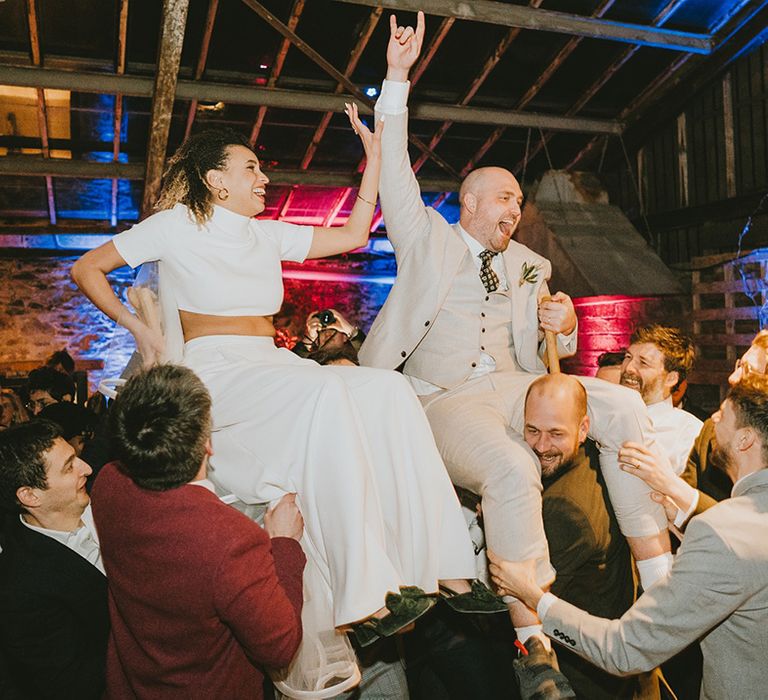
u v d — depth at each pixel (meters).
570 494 2.28
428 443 2.00
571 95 8.67
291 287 10.88
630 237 8.38
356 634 1.72
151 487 1.69
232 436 1.96
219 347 2.04
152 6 6.48
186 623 1.65
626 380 2.97
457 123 8.65
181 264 2.02
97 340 9.84
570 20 7.24
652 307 7.60
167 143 8.17
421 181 9.33
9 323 9.64
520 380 2.39
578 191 8.77
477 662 2.20
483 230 2.40
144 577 1.66
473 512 2.44
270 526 1.85
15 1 6.19
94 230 9.52
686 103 8.92
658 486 2.18
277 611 1.65
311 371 1.92
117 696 1.79
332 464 1.81
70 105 7.40
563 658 2.33
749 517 1.85
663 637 1.82
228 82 7.55
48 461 2.02
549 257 8.20
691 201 8.98
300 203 9.58
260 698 1.81
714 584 1.79
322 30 7.08
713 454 2.10
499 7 6.95
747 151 8.27
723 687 1.90
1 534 2.16
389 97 2.29
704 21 7.94
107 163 8.16
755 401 1.95
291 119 8.10
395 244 2.42
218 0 6.45
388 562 1.76
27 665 1.95
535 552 2.00
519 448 2.10
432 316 2.31
